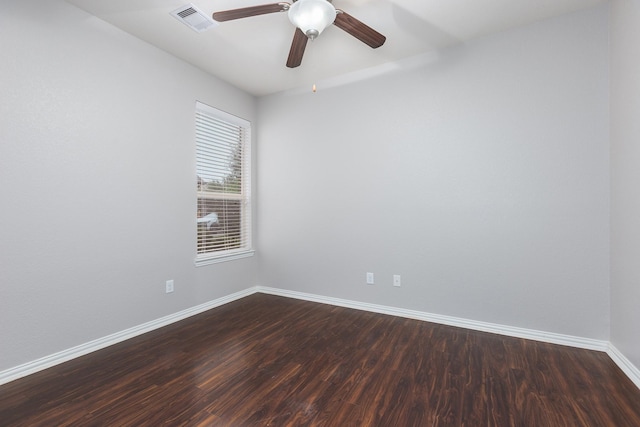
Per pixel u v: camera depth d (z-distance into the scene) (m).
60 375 1.90
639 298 1.76
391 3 2.12
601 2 2.14
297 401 1.63
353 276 3.22
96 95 2.26
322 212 3.40
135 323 2.53
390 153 2.98
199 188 3.16
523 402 1.62
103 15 2.24
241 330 2.63
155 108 2.68
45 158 1.99
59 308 2.07
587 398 1.64
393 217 2.98
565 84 2.28
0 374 1.80
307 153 3.48
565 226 2.29
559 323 2.32
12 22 1.84
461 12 2.23
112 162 2.36
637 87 1.77
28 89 1.91
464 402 1.62
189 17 2.25
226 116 3.43
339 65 3.02
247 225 3.79
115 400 1.64
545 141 2.35
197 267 3.08
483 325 2.58
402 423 1.46
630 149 1.85
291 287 3.64
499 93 2.50
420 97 2.83
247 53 2.79
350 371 1.94
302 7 1.76
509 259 2.48
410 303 2.91
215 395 1.69
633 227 1.82
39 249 1.97
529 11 2.23
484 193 2.57
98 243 2.28
